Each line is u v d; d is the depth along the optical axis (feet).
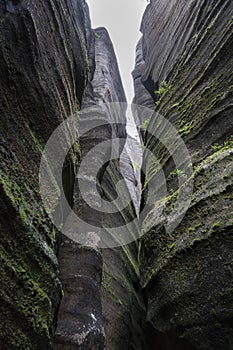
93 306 15.08
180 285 16.06
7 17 12.85
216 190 16.30
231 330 13.52
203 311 14.57
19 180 11.86
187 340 15.21
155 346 18.99
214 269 14.70
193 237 16.24
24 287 10.47
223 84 20.13
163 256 18.08
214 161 17.52
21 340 9.75
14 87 12.75
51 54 17.61
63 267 16.01
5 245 10.18
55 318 12.85
